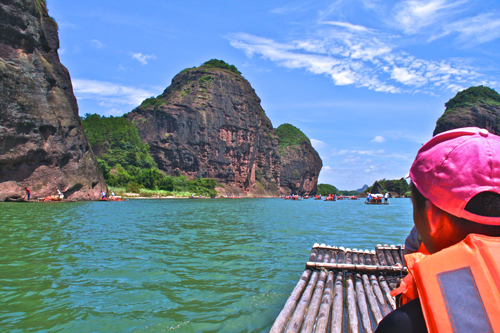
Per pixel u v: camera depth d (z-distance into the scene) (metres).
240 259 8.41
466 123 90.00
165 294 5.62
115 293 5.61
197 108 102.75
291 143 150.50
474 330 0.79
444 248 1.02
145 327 4.32
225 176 107.12
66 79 41.31
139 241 10.70
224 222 18.11
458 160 1.01
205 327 4.38
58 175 36.06
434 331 0.86
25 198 33.00
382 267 6.10
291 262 8.23
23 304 5.02
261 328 4.38
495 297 0.80
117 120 94.50
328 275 6.01
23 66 33.19
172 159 97.44
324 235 13.51
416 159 1.20
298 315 4.16
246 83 122.81
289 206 45.72
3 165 32.03
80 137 41.28
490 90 98.62
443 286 0.89
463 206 0.96
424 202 1.11
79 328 4.24
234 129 110.62
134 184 72.75
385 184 121.62
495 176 0.95
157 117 100.94
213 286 6.13
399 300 1.42
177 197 73.56
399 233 14.52
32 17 34.06
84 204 31.69
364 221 20.84
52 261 7.63
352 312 4.35
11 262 7.48
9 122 31.41
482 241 0.89
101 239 10.81
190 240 11.21
